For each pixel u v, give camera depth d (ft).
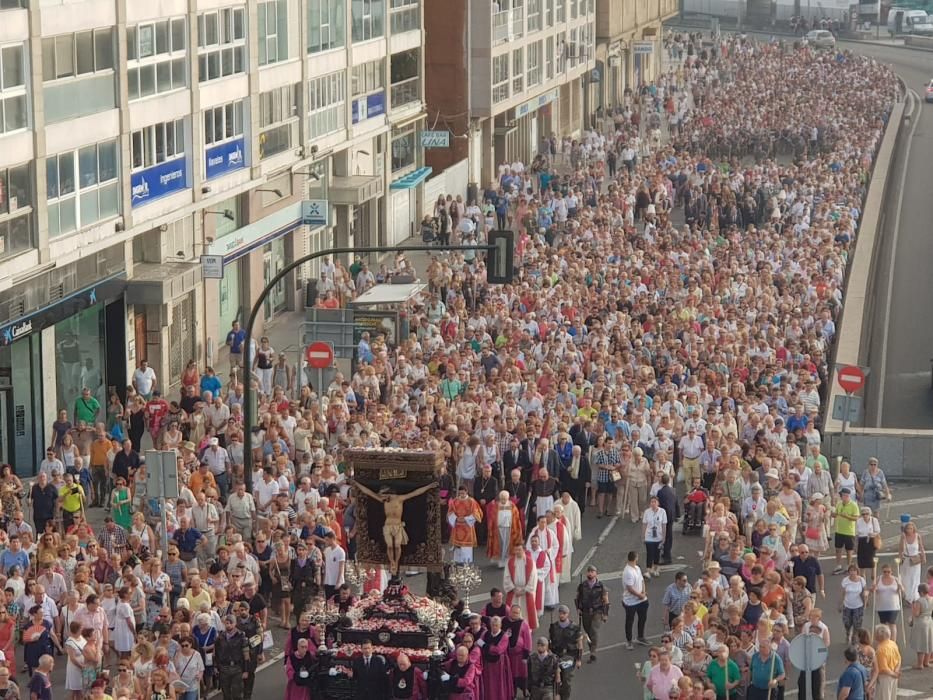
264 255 397.60
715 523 224.12
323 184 438.81
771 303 354.74
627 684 198.29
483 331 336.70
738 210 513.04
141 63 312.09
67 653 184.55
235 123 363.97
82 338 305.12
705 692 169.48
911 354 396.37
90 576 200.34
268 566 211.41
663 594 230.27
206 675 190.80
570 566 238.07
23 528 214.90
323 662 179.73
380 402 298.15
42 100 272.10
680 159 572.10
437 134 522.47
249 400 227.81
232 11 357.20
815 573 218.79
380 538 185.26
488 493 246.47
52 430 285.23
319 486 237.04
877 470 250.16
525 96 625.82
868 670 184.03
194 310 346.54
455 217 485.15
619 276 377.71
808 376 292.20
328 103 426.10
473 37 564.71
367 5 454.81
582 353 318.04
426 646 180.14
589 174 534.78
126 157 304.91
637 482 261.44
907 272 489.26
